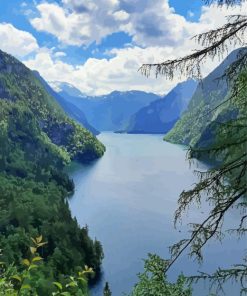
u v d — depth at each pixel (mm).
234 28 10336
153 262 11906
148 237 153750
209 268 118062
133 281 123188
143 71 11109
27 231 166875
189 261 124500
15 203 199375
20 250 145750
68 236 153000
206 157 11281
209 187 11273
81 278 7426
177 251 11961
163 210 188750
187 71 10859
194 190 11422
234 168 10938
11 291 6750
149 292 11398
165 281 11594
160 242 148125
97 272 129250
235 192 11109
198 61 10773
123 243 150000
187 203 11438
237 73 10672
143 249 143625
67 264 135875
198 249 11773
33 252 6945
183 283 11695
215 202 11438
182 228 156750
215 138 11117
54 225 161000
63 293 6742
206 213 162125
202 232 11766
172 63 10945
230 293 88875
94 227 169875
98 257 135625
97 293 117750
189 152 11391
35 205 199000
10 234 161250
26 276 6844
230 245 130750
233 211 152875
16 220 173000
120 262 134875
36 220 179000
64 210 183625
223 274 11891
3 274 7172
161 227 164000
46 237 153625
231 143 10773
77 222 177000
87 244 142125
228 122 10938
